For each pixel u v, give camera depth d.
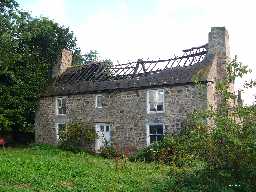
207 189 15.05
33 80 36.03
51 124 35.25
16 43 34.81
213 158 14.95
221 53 29.80
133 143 30.16
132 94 30.66
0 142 33.03
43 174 17.66
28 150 31.03
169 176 18.06
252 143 13.94
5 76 35.66
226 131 14.37
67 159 24.56
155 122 29.22
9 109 34.88
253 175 14.34
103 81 33.09
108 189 15.79
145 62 32.78
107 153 30.45
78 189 15.19
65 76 37.06
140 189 16.12
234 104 15.24
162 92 29.36
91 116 32.72
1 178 16.28
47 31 38.88
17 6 35.09
